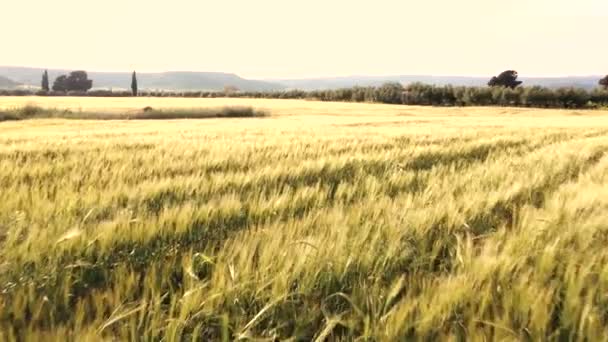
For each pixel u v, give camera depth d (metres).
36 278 2.80
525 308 2.55
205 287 2.80
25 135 15.04
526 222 3.94
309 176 6.79
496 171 6.92
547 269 3.10
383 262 3.15
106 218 4.20
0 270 2.88
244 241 3.37
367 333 2.36
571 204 4.59
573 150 10.63
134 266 3.19
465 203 4.75
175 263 3.22
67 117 40.84
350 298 2.67
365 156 8.64
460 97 82.94
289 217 4.14
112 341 2.21
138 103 64.00
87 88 169.88
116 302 2.52
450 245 3.77
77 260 3.04
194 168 7.21
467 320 2.51
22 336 2.20
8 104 53.88
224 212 4.29
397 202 4.77
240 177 6.09
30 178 6.00
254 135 15.32
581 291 2.90
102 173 6.35
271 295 2.64
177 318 2.37
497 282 2.87
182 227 3.82
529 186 5.88
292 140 12.44
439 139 13.45
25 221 3.82
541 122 33.50
